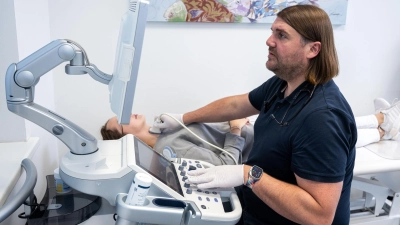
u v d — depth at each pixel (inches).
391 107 71.3
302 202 36.0
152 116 72.4
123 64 30.1
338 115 37.1
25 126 48.9
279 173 41.8
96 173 32.0
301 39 39.4
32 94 33.8
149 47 67.6
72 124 35.5
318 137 35.8
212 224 33.5
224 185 38.0
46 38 60.9
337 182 35.8
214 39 70.2
